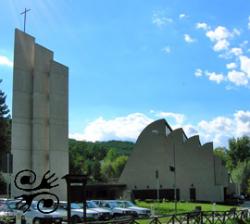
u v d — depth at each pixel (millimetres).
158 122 94250
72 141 193000
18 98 45844
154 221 21234
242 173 109812
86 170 125438
